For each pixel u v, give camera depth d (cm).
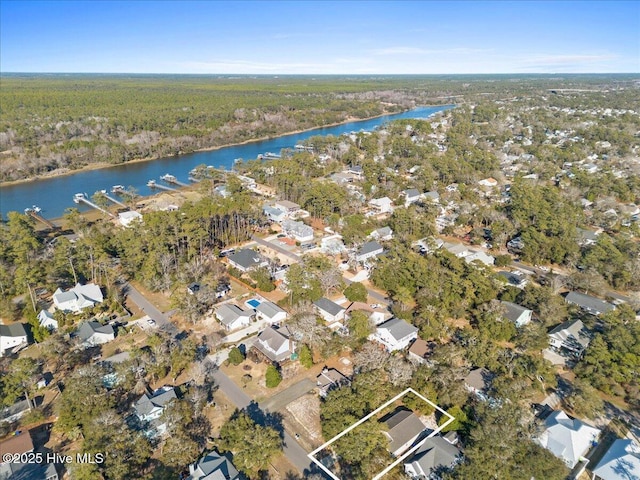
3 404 5497
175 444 4894
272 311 7806
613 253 9331
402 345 6962
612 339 6456
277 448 4906
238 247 11006
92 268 9088
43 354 6712
